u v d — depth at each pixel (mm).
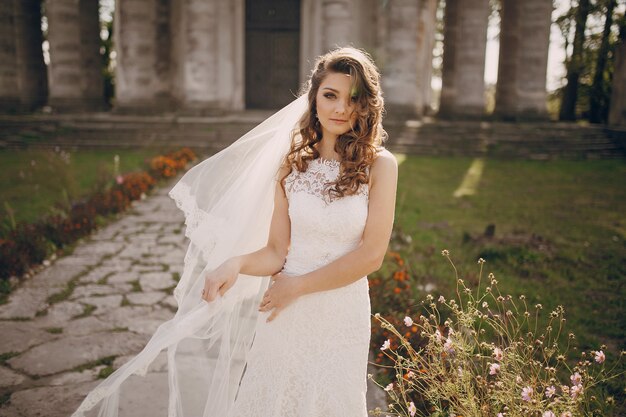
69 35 21344
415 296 4762
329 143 2213
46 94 24859
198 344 2844
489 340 4008
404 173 13430
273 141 2430
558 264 6336
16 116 18797
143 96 19938
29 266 5910
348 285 2168
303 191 2166
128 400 3299
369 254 2084
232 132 17172
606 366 3811
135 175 10812
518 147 17578
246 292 2510
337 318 2141
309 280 2076
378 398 3385
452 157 17031
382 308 4402
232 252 2443
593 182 12789
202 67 18969
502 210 9578
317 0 21594
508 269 6094
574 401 2314
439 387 2600
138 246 7023
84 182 10992
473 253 6719
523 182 12664
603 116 25266
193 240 2498
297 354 2121
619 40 20297
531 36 20703
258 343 2205
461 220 8719
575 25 24828
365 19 20656
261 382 2156
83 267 6078
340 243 2139
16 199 9195
